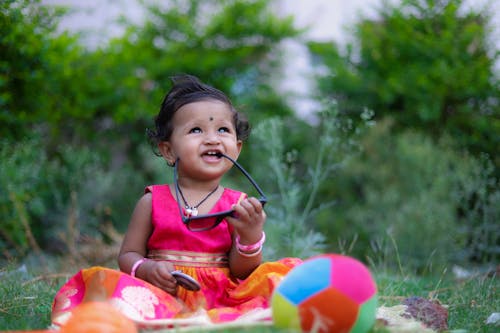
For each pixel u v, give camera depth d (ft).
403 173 20.84
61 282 12.29
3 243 16.08
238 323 6.93
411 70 23.73
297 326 6.53
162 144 9.76
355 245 21.02
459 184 19.40
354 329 6.50
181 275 8.14
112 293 7.74
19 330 7.78
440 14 24.81
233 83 26.40
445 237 17.69
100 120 23.48
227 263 9.09
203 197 9.29
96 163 21.77
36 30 16.51
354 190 22.50
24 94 17.15
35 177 18.28
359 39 25.86
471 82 23.09
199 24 27.61
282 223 16.48
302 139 24.68
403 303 9.05
